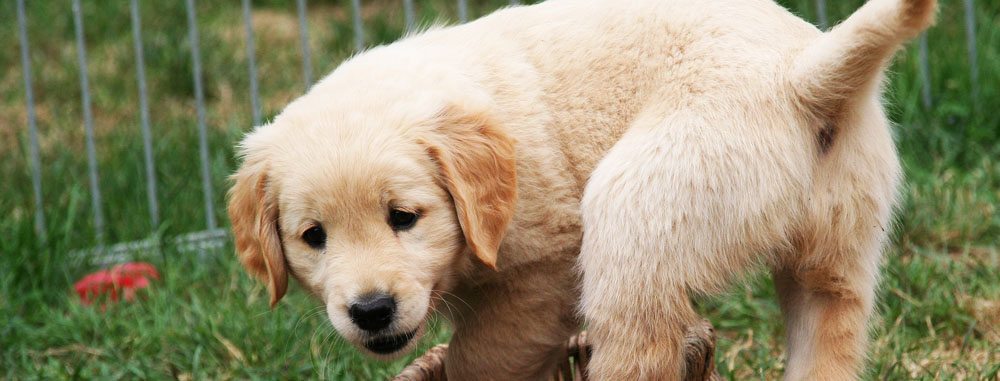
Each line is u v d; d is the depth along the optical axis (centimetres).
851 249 418
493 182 397
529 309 422
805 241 412
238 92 966
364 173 382
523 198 408
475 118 402
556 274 419
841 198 409
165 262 694
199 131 821
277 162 399
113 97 966
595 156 417
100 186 788
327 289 393
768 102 393
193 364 566
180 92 970
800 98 394
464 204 390
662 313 395
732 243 393
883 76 416
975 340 548
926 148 748
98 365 579
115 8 1089
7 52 1064
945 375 504
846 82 387
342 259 387
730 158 388
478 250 389
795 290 439
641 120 405
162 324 608
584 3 443
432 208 392
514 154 400
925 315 567
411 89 411
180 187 771
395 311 382
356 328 382
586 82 421
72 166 822
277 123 416
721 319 604
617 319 398
